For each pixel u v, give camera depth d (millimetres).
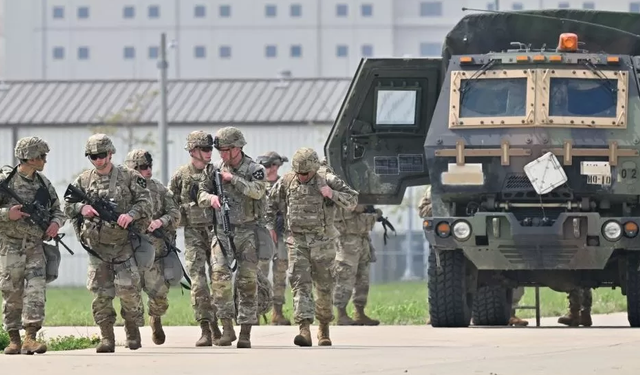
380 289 115812
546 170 50562
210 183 42219
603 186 50719
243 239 41969
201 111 183875
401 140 56750
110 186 40312
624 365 34531
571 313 58438
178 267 43969
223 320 42625
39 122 183625
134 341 41312
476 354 38469
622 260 52750
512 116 51219
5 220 39250
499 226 50625
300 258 42312
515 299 60844
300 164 41688
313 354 38844
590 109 51219
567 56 51719
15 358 37812
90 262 40656
